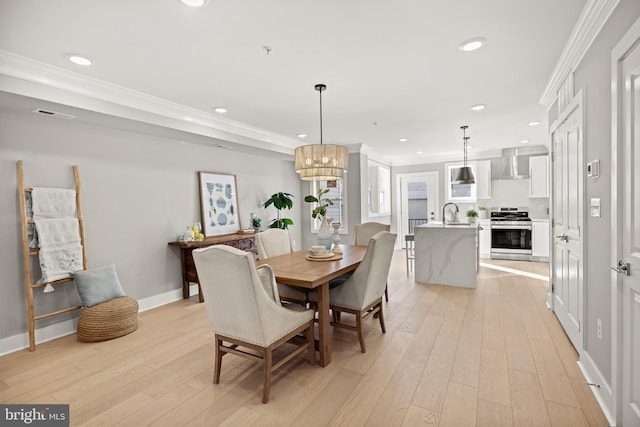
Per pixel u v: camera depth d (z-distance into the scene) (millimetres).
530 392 2051
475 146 6426
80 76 2693
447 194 7453
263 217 5840
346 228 6367
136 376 2361
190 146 4527
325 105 3623
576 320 2572
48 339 3070
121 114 3078
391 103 3594
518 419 1807
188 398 2078
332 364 2475
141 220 3910
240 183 5363
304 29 2061
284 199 5605
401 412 1894
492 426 1758
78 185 3289
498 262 6254
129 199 3785
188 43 2205
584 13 1927
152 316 3648
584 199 2256
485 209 7055
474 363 2430
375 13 1905
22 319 2934
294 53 2385
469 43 2283
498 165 6887
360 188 6168
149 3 1747
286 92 3195
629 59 1551
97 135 3498
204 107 3658
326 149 2996
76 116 2998
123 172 3730
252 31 2070
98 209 3500
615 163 1687
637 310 1528
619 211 1669
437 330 3066
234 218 5156
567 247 2816
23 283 2947
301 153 3066
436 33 2146
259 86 3029
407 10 1883
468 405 1940
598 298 2020
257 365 2498
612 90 1714
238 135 4500
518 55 2490
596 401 1946
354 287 2646
